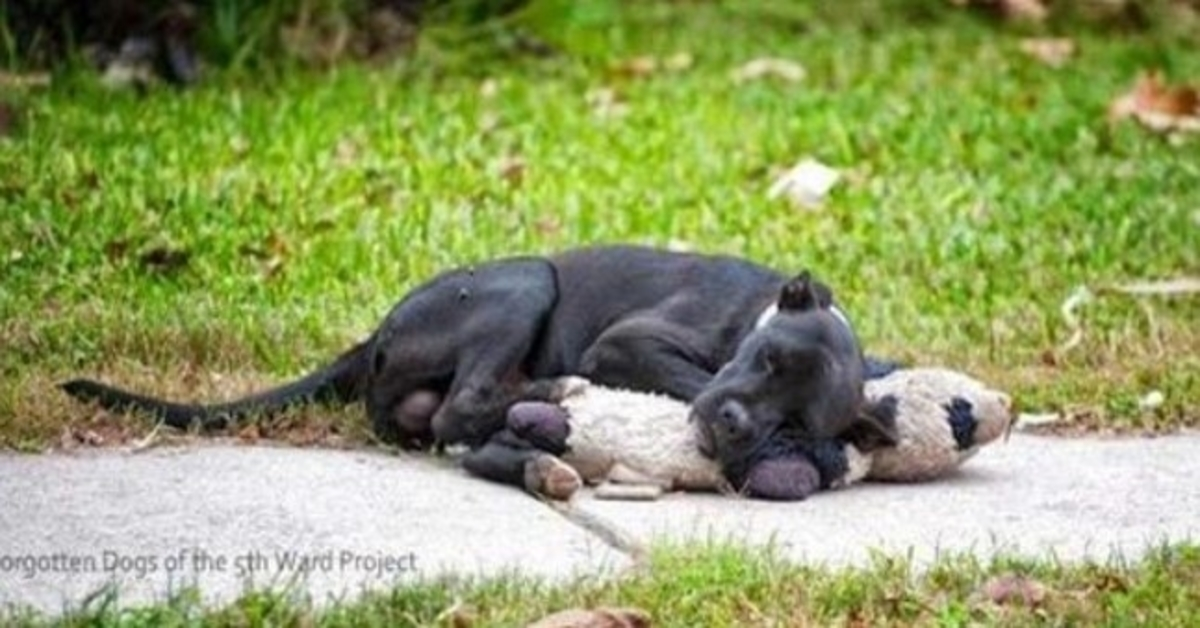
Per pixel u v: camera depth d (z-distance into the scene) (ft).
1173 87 63.05
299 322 43.98
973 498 36.76
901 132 58.65
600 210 52.11
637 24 69.92
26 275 46.16
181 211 49.73
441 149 55.83
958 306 47.21
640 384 37.29
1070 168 56.59
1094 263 49.65
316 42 64.08
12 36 60.90
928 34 70.85
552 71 65.31
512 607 30.53
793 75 65.41
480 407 37.11
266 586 30.99
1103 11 73.26
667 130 58.80
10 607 30.07
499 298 37.70
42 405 38.60
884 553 32.96
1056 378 42.96
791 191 53.47
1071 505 36.50
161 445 37.96
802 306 36.24
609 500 35.96
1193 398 41.98
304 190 51.80
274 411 38.88
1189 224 51.98
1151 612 31.22
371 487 36.01
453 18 66.54
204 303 45.01
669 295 37.96
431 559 32.83
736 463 36.01
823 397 35.81
